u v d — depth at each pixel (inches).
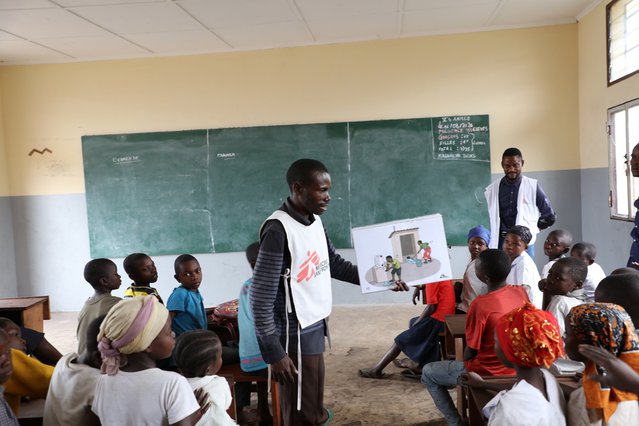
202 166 220.1
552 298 84.1
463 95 207.3
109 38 195.0
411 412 108.3
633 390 41.3
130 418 49.3
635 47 157.3
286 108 215.6
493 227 151.3
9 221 228.5
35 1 154.3
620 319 45.7
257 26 188.5
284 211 64.6
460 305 114.6
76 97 223.8
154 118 221.5
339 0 165.6
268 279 61.4
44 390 67.1
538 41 202.1
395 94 210.4
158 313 51.4
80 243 228.1
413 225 75.7
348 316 198.2
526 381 52.4
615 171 174.9
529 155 205.6
